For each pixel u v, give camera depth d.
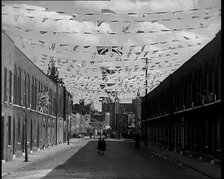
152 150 54.97
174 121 52.00
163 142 62.53
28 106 45.50
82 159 38.44
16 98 39.16
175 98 51.81
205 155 34.75
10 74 35.72
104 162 34.50
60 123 79.69
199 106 37.22
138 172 25.70
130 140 106.00
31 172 26.09
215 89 31.84
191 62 41.19
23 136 42.62
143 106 95.38
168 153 46.03
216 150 31.05
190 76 41.78
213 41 32.25
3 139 33.09
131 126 132.38
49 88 63.62
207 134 34.62
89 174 24.38
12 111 36.44
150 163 33.47
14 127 38.12
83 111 152.38
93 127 162.50
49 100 58.66
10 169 27.80
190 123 41.31
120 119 161.12
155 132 74.12
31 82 47.53
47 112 60.66
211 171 25.91
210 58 33.38
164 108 62.09
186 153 42.75
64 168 28.73
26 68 44.09
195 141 39.12
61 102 81.56
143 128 94.94
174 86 52.72
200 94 34.41
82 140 103.38
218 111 30.72
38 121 52.78
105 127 166.62
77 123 134.12
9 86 35.34
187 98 43.41
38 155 43.19
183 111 44.91
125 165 31.38
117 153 48.75
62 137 84.25
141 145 72.00
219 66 30.86
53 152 48.97
